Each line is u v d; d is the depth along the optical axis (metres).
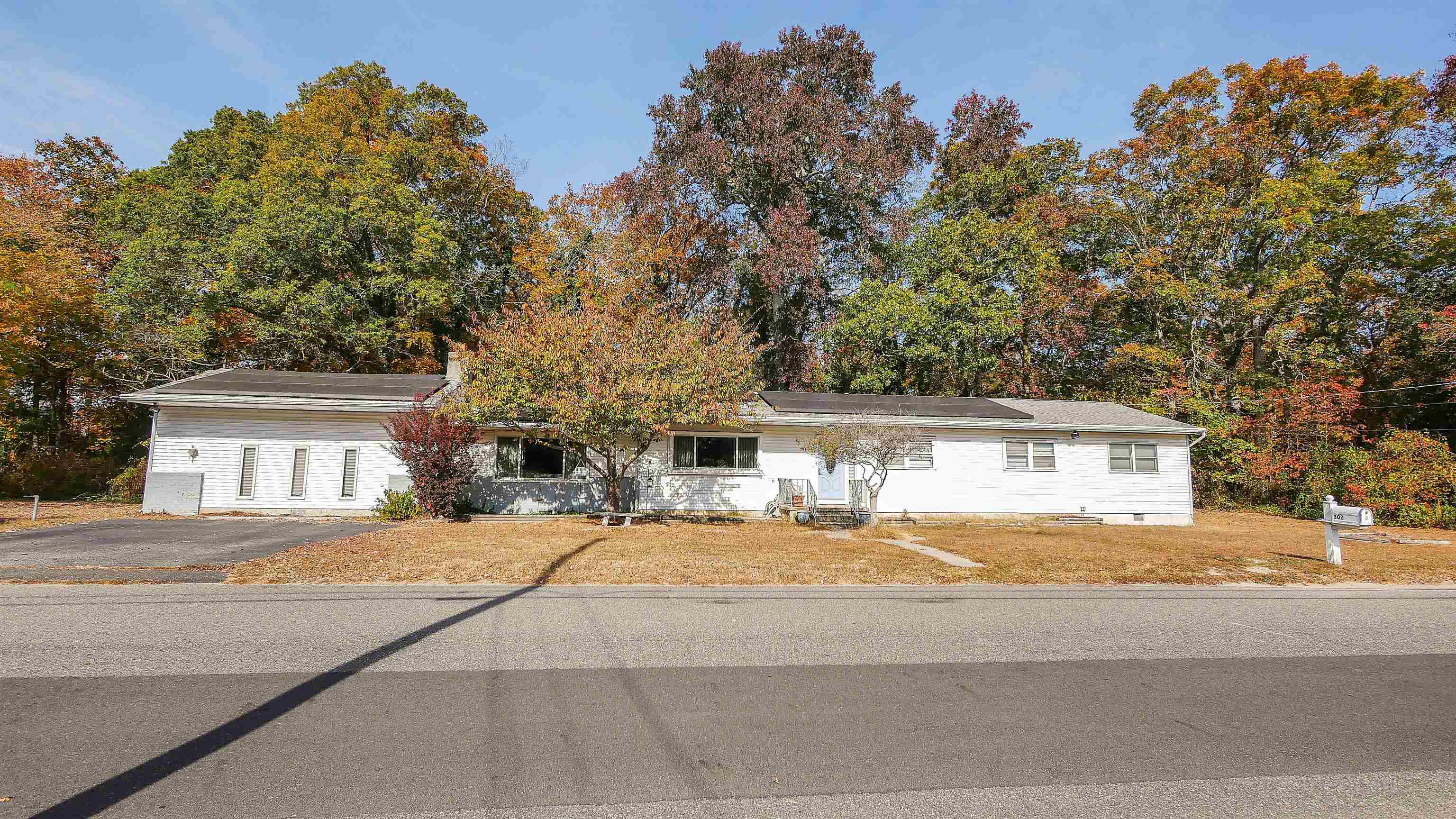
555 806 3.39
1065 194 31.30
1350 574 11.55
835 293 32.81
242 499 17.69
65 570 9.25
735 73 31.89
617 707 4.73
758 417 18.30
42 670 5.28
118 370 25.83
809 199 32.75
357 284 26.23
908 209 31.23
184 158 30.89
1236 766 4.02
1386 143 26.58
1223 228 27.23
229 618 6.96
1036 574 10.75
